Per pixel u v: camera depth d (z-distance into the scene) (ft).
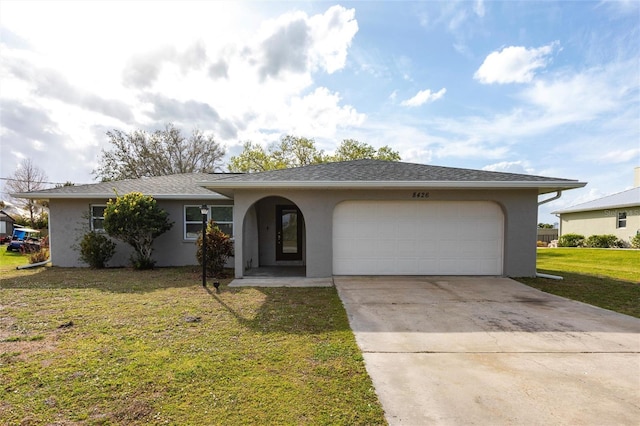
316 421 9.07
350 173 32.14
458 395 10.43
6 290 25.31
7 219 112.27
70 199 39.40
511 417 9.28
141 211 34.99
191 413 9.39
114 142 94.68
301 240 40.27
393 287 26.40
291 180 28.81
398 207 31.40
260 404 9.87
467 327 16.99
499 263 31.40
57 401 9.96
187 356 13.16
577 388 10.88
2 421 9.01
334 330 16.38
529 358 13.23
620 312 19.80
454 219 31.40
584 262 45.55
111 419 9.12
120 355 13.24
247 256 34.88
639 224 65.62
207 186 28.89
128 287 26.53
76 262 39.47
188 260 39.70
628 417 9.29
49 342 14.64
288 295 23.76
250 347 14.14
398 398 10.24
